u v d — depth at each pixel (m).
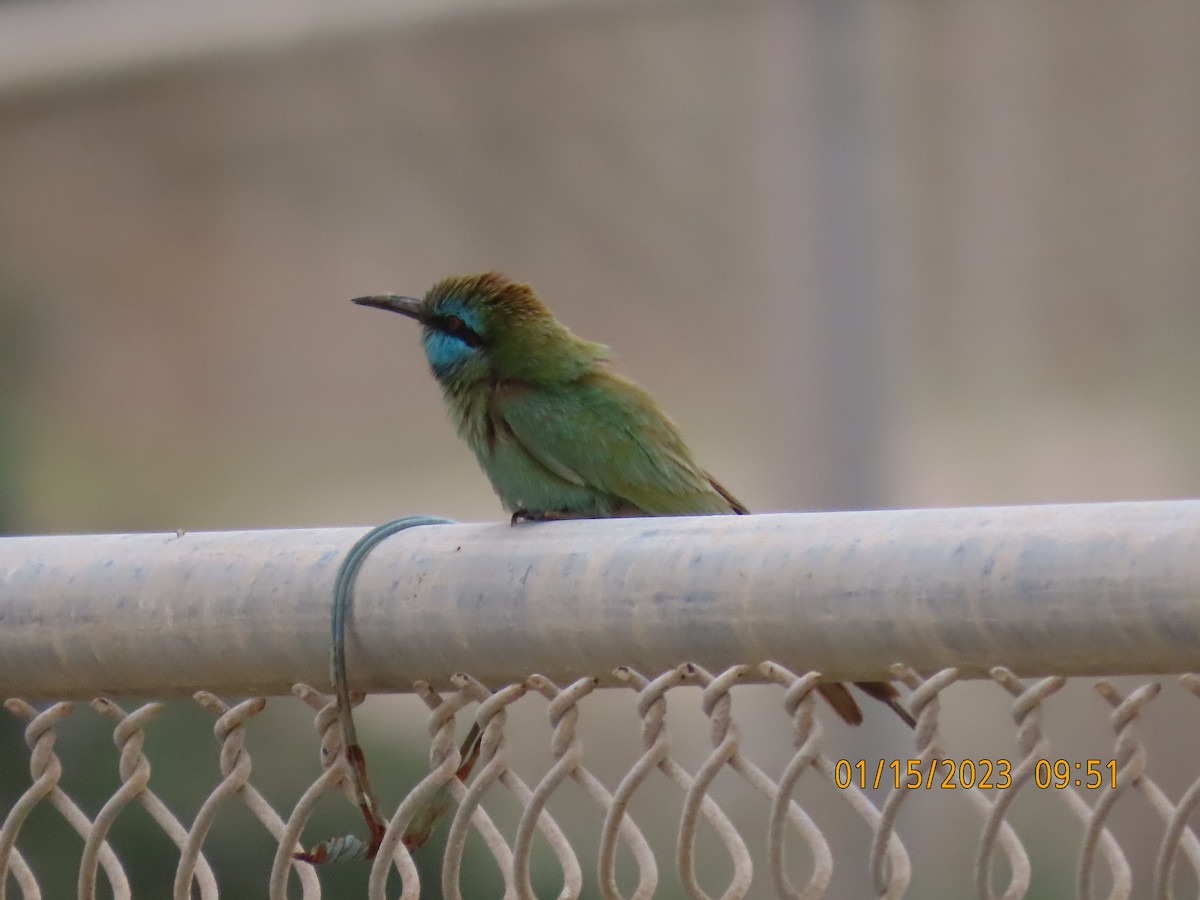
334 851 3.68
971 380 19.56
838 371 14.05
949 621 3.10
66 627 3.74
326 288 20.42
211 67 16.22
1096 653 3.03
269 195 20.36
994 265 19.58
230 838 8.40
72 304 19.86
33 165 19.56
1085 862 3.20
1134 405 19.44
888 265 14.15
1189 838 3.13
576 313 19.56
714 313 18.98
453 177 19.95
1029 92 19.47
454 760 3.56
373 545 3.56
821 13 14.00
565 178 19.59
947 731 13.05
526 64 19.19
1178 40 19.45
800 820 3.35
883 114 14.12
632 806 11.92
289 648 3.59
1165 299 19.70
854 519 3.23
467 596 3.45
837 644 3.20
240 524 18.89
